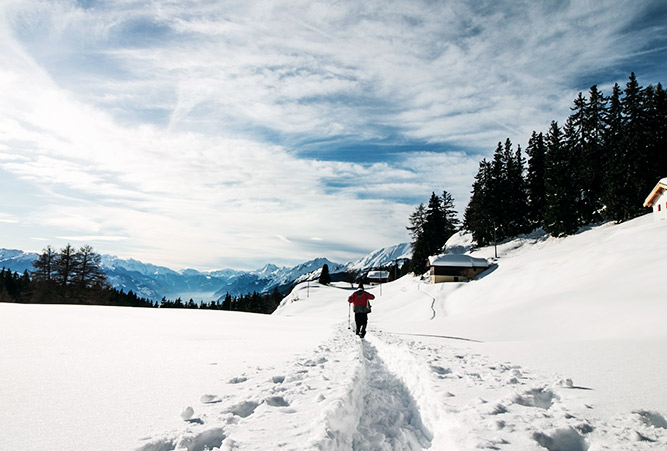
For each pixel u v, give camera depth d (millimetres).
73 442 2555
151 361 5973
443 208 93688
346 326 18734
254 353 7434
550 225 56219
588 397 4129
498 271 51281
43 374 4699
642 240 33281
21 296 57719
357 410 4402
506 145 69812
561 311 20047
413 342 10734
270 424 3088
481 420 3379
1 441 2520
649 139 46219
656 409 3660
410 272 90812
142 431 2842
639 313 15383
